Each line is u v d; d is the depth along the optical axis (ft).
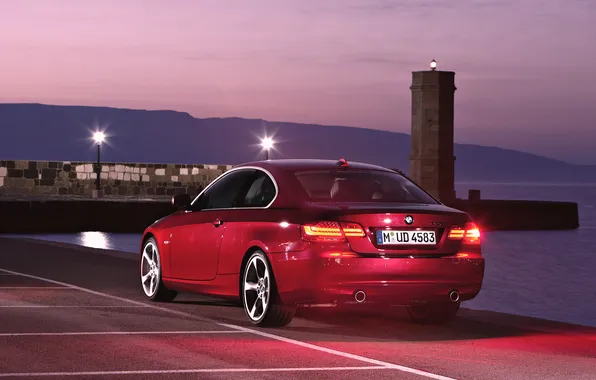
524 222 188.03
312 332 35.17
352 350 31.68
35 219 134.00
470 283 35.12
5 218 132.26
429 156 152.76
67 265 59.88
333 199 35.91
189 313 39.29
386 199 36.96
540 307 67.67
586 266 109.50
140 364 28.73
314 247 34.09
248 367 28.60
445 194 153.07
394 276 34.06
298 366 28.86
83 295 44.73
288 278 34.65
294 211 35.35
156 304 41.93
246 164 39.81
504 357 30.86
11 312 38.86
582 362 30.17
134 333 34.19
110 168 192.65
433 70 153.28
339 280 33.78
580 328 36.78
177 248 41.01
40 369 27.86
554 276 95.66
